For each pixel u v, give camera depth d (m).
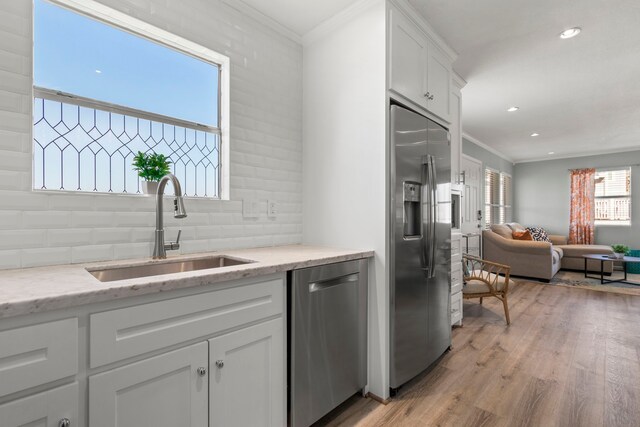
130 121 1.66
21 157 1.26
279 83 2.22
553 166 7.23
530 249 5.12
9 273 1.15
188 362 1.09
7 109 1.23
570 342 2.67
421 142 2.10
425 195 2.10
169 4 1.69
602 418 1.65
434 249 2.13
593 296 4.19
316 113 2.27
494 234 5.59
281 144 2.23
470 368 2.22
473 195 5.60
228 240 1.93
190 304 1.10
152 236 1.62
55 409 0.83
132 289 0.94
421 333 2.08
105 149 1.57
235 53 1.98
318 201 2.24
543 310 3.58
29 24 1.29
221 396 1.18
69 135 1.46
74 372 0.86
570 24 2.22
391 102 1.97
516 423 1.62
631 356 2.39
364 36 1.96
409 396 1.88
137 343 0.97
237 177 1.99
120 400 0.94
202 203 1.82
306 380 1.50
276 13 2.05
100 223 1.46
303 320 1.48
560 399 1.83
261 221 2.11
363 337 1.85
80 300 0.85
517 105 3.84
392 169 1.88
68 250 1.36
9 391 0.76
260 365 1.32
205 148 1.95
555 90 3.39
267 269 1.32
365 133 1.96
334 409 1.76
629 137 5.40
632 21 2.18
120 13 1.52
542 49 2.55
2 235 1.21
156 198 1.61
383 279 1.86
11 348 0.77
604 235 6.63
